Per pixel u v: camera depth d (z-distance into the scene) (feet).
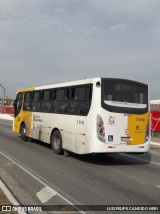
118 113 40.11
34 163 40.06
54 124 48.98
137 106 41.50
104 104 39.55
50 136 50.16
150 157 49.78
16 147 54.03
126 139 40.50
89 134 39.73
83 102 41.57
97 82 39.73
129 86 41.34
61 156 46.42
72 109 44.06
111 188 28.99
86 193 27.07
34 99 58.39
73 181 31.24
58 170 36.29
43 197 25.55
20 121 65.05
